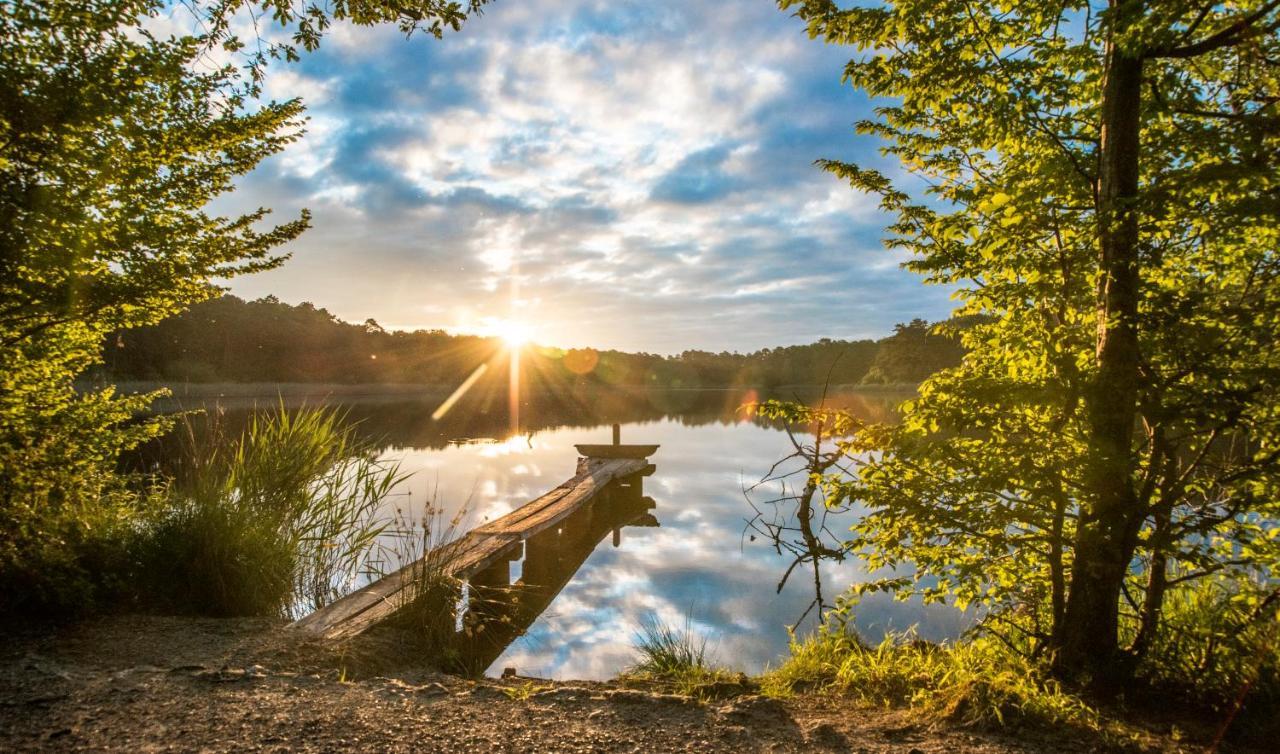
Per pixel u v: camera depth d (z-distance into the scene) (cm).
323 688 389
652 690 445
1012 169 467
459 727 340
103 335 631
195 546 583
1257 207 312
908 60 461
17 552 488
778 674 461
